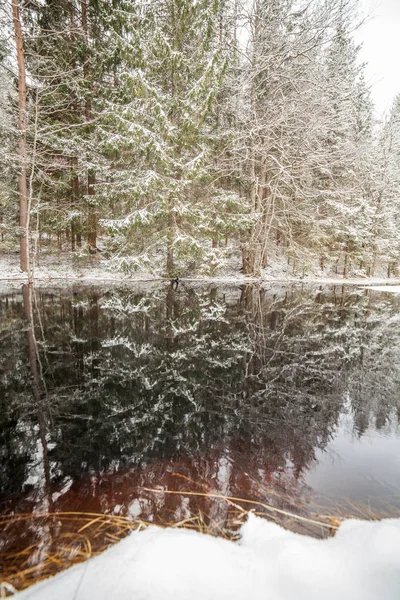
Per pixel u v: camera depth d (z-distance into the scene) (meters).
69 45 11.78
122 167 12.31
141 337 4.51
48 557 1.05
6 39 9.34
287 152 12.52
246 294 10.19
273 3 11.61
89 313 6.10
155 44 9.78
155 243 11.98
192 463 1.67
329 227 17.78
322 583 0.87
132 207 11.03
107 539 1.13
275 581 0.88
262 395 2.62
